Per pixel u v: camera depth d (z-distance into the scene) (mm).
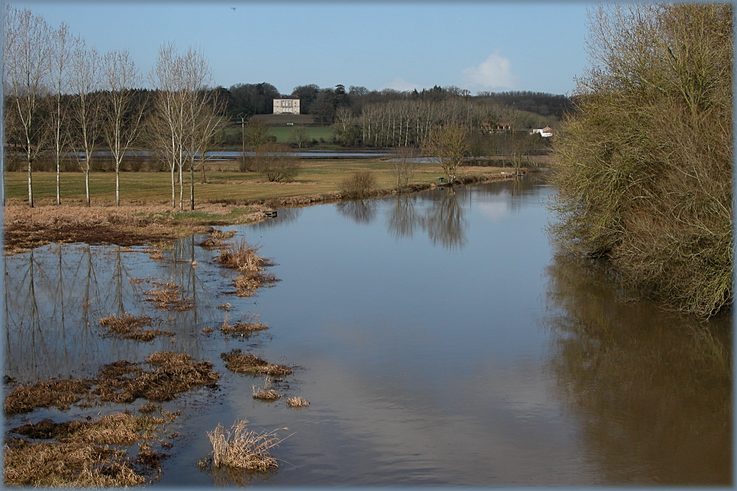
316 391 13906
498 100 161250
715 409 13336
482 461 10984
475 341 17719
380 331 18469
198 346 16781
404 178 69250
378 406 13195
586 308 21250
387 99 165375
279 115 165375
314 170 83188
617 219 24078
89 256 28203
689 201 18328
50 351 16109
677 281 19953
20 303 20578
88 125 49531
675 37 21891
